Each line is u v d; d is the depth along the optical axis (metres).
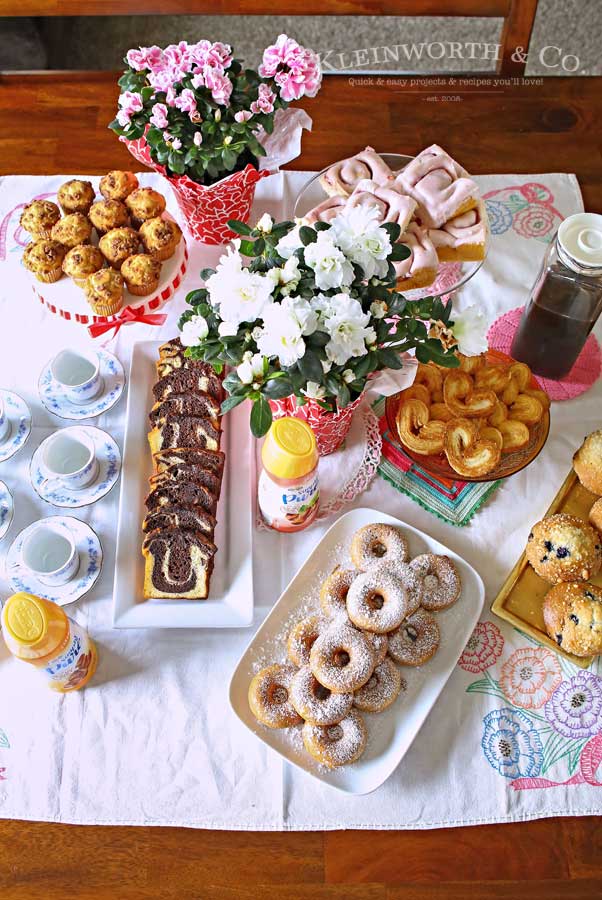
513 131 1.45
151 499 1.07
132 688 1.01
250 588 1.03
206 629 1.04
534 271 1.31
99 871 0.93
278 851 0.94
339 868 0.93
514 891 0.93
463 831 0.95
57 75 1.49
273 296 0.86
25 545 1.02
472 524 1.11
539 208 1.37
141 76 1.11
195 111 1.07
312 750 0.92
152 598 1.03
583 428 1.19
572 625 0.99
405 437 1.09
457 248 1.20
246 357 0.86
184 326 0.89
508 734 0.99
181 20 2.01
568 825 0.96
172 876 0.93
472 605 1.03
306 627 0.99
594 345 1.25
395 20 2.01
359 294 0.88
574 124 1.46
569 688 1.01
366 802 0.95
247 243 0.92
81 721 0.99
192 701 1.00
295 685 0.94
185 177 1.12
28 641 0.87
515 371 1.13
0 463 1.14
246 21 2.04
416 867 0.93
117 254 1.15
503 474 1.08
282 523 1.07
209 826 0.94
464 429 1.07
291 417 0.98
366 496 1.13
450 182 1.21
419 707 0.97
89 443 1.09
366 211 0.87
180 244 1.21
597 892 0.93
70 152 1.42
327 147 1.43
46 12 1.46
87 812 0.94
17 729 0.99
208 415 1.12
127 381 1.19
